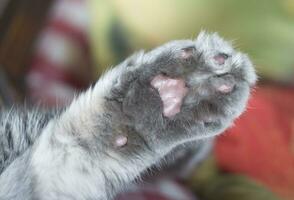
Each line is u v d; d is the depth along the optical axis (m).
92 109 0.28
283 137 0.45
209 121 0.26
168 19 0.48
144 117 0.26
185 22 0.48
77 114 0.28
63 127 0.28
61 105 0.32
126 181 0.28
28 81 0.49
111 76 0.27
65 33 0.53
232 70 0.26
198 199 0.43
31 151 0.29
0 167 0.30
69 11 0.54
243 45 0.47
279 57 0.48
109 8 0.51
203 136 0.27
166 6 0.49
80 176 0.28
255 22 0.48
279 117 0.46
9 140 0.31
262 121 0.45
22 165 0.29
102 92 0.27
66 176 0.28
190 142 0.28
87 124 0.28
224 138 0.45
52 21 0.53
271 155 0.45
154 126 0.26
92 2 0.52
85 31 0.53
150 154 0.27
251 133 0.45
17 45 0.49
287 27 0.48
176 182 0.43
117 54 0.49
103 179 0.28
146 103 0.26
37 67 0.50
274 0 0.48
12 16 0.50
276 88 0.49
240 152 0.45
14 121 0.31
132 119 0.27
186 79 0.26
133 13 0.49
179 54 0.26
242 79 0.26
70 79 0.51
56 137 0.29
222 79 0.26
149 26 0.49
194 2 0.48
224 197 0.43
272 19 0.48
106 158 0.28
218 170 0.45
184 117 0.26
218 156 0.45
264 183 0.44
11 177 0.29
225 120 0.27
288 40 0.48
